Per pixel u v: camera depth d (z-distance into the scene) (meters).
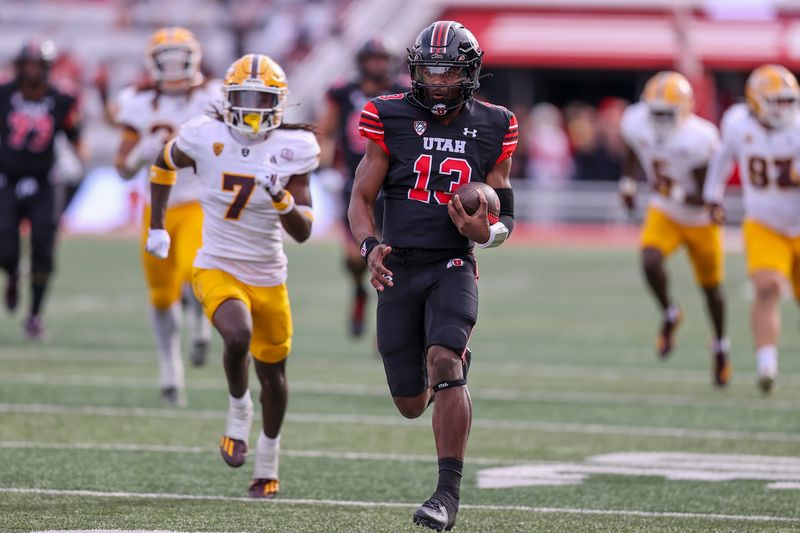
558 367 33.53
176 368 26.25
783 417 26.06
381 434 23.55
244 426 18.22
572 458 21.61
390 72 34.88
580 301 50.59
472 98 16.55
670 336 32.31
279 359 18.28
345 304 47.56
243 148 18.44
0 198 34.22
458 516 17.06
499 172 16.48
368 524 16.42
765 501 18.27
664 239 31.23
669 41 88.69
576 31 89.56
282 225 18.00
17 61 33.47
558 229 82.25
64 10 90.44
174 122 25.48
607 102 86.62
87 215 74.69
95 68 86.69
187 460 20.66
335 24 89.94
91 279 53.66
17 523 15.93
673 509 17.69
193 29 89.81
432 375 15.21
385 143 16.31
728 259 69.25
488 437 23.55
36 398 26.38
